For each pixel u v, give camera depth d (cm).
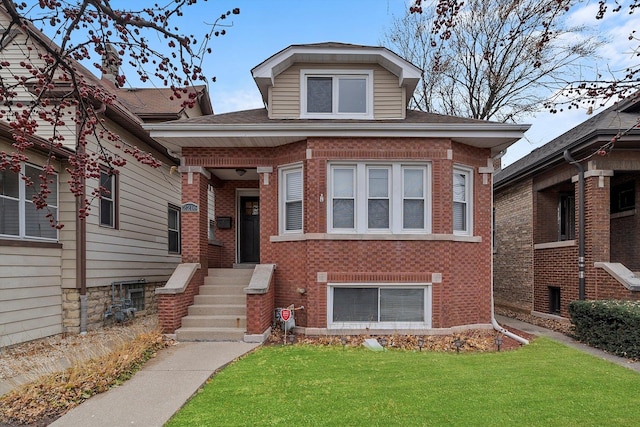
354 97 998
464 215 955
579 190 998
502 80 1590
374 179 913
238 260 1215
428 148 893
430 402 468
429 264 886
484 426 407
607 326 752
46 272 858
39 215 856
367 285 888
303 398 482
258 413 439
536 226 1237
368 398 481
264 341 805
